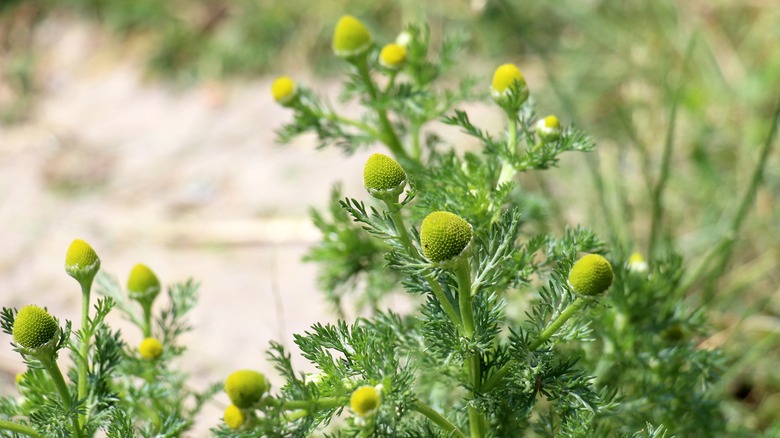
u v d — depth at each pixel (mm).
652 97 598
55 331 319
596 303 313
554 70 649
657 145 571
